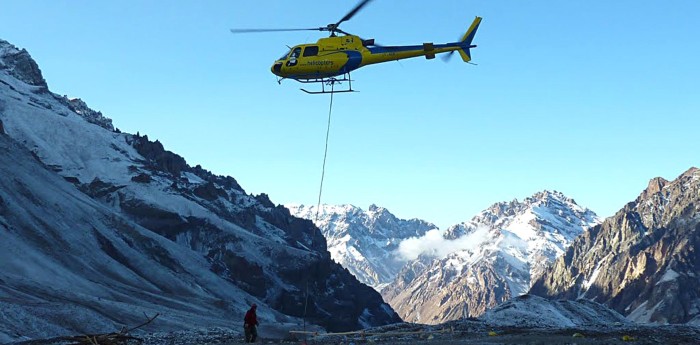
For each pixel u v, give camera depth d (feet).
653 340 135.03
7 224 529.86
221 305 585.63
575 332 158.30
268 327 388.37
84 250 589.73
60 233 589.32
